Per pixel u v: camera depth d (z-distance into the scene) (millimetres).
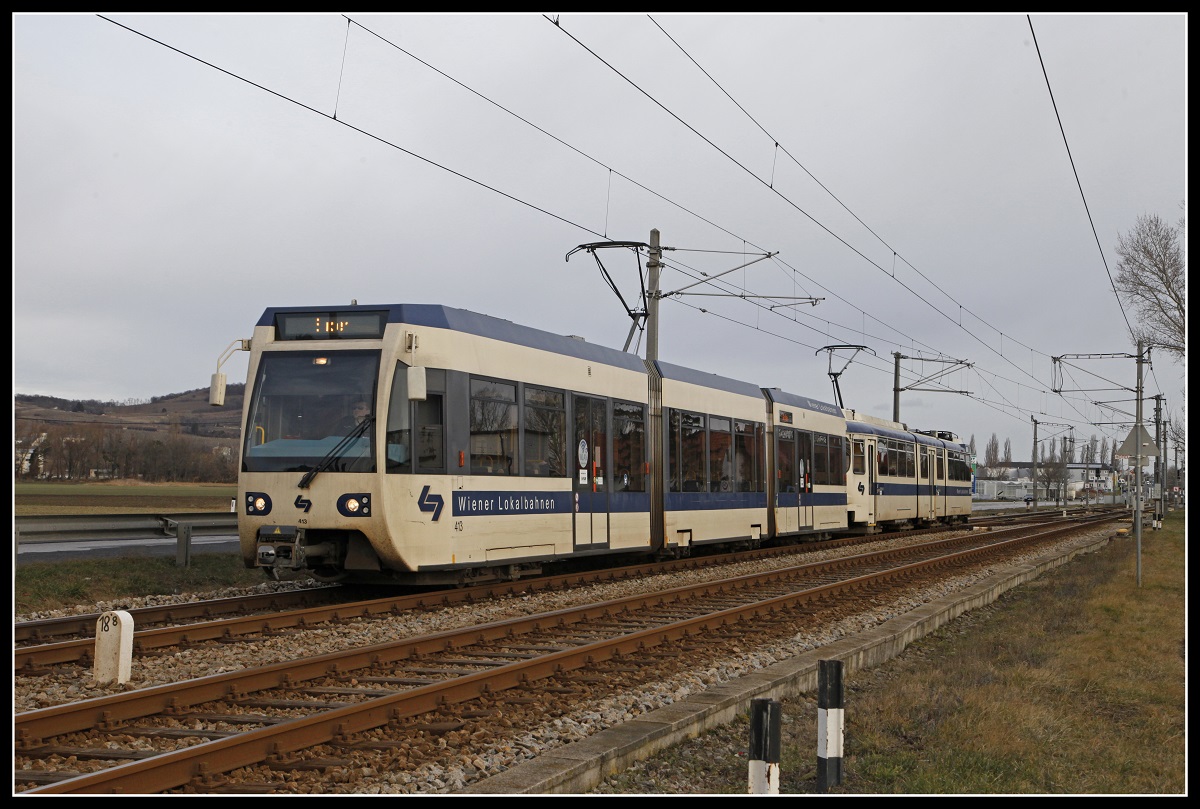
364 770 6645
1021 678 11203
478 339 15688
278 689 8898
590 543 18562
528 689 9203
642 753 7582
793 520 28422
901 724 9125
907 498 40281
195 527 19922
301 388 14430
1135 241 44906
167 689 7941
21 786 6098
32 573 15227
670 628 12195
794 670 10516
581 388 18500
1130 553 30469
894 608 16422
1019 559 27422
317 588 16359
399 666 10102
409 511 14156
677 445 22062
